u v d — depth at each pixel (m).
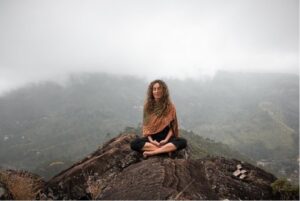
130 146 5.64
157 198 3.57
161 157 5.05
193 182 4.04
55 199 4.70
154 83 5.91
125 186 4.09
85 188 4.75
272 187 4.43
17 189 4.42
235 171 4.96
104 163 5.10
